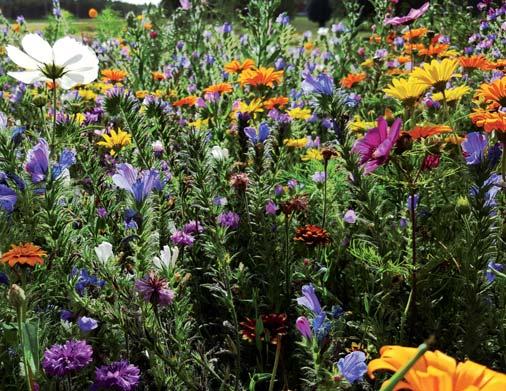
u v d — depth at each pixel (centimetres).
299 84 572
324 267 227
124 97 263
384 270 197
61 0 972
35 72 210
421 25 699
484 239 184
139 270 167
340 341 151
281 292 232
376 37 639
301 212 260
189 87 543
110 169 293
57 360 158
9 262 166
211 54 663
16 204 197
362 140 176
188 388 169
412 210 189
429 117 312
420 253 218
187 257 243
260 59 552
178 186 269
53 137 214
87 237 220
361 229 242
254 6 571
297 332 205
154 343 159
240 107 396
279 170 271
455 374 77
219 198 240
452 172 204
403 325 192
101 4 974
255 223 246
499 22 604
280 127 264
